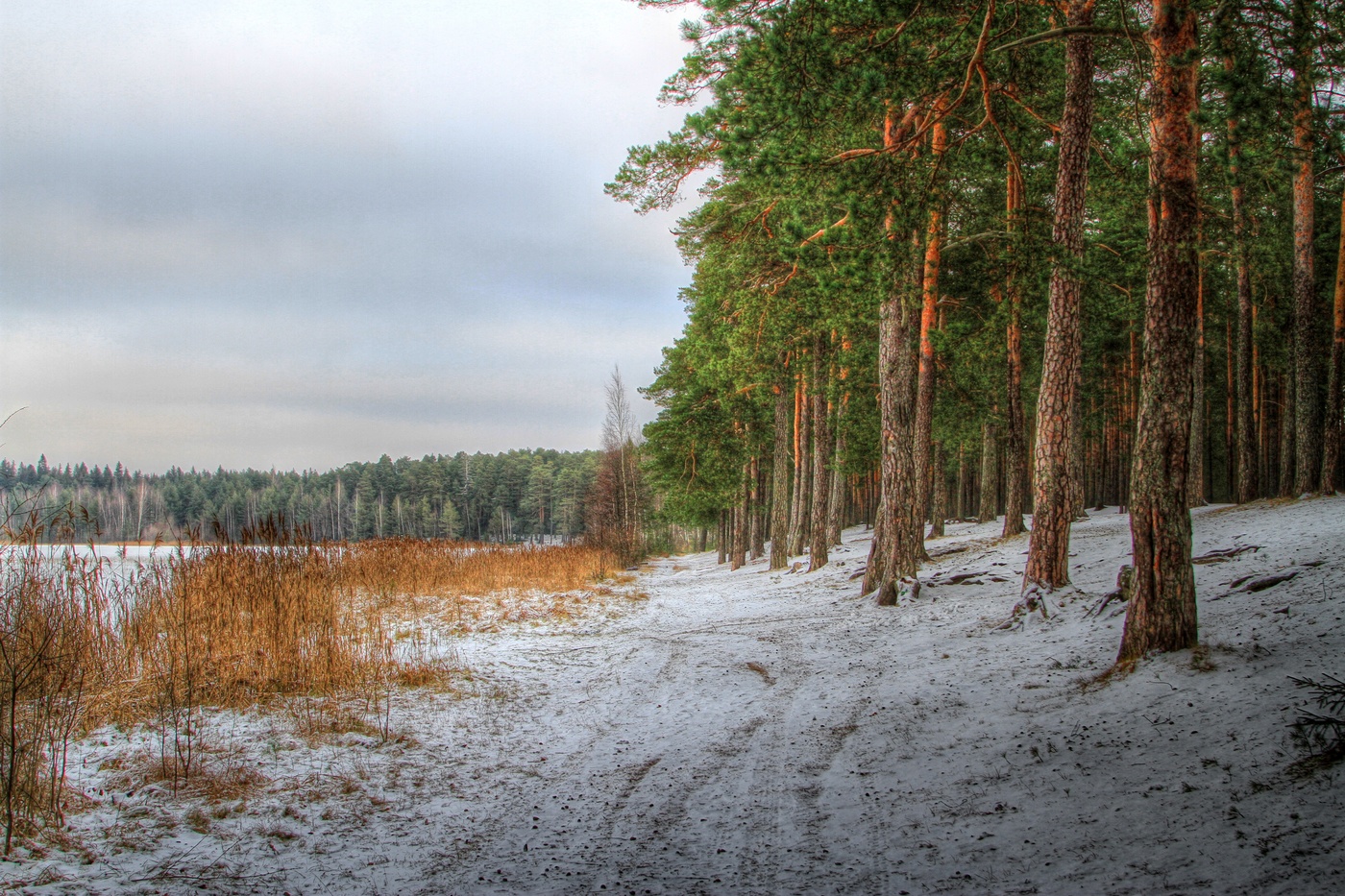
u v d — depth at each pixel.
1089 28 7.73
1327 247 22.19
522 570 20.98
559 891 3.82
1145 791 4.52
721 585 23.27
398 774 5.54
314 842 4.33
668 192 13.69
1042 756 5.36
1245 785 4.29
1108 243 17.48
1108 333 26.23
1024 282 10.52
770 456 32.22
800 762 5.89
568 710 7.68
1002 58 11.27
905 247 8.58
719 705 7.80
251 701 7.05
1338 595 7.20
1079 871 3.77
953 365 19.31
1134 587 6.93
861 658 9.69
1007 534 19.42
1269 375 28.22
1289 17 6.98
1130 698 6.04
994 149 12.71
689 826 4.71
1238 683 5.67
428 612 14.03
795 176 8.88
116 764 5.26
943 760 5.63
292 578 9.46
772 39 7.86
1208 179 11.80
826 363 21.00
